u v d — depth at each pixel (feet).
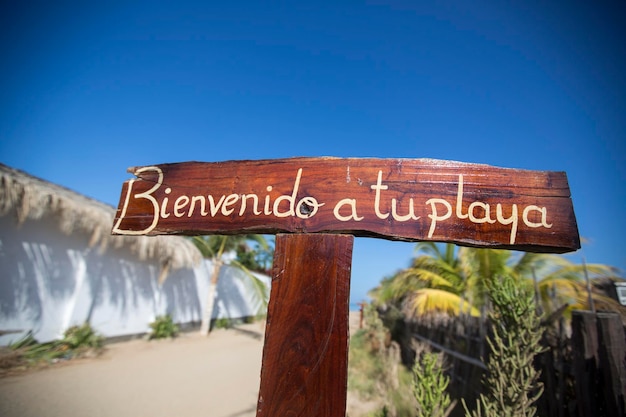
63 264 26.02
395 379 16.61
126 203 4.43
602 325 8.25
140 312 33.37
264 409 3.09
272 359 3.21
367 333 30.45
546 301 15.21
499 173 3.56
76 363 22.07
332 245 3.44
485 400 7.01
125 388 17.61
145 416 14.14
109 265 30.07
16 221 21.03
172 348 30.55
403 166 3.70
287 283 3.42
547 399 9.44
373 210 3.54
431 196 3.53
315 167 3.88
